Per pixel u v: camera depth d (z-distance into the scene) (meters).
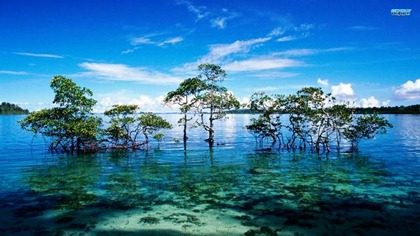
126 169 25.23
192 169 25.14
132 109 37.31
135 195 17.44
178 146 41.75
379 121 32.22
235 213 14.33
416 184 19.30
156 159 30.52
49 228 12.48
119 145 37.91
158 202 16.14
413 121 102.69
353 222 12.98
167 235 11.78
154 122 37.12
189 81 40.34
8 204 15.64
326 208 14.84
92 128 33.59
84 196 17.20
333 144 43.53
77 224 12.92
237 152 35.47
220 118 41.41
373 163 27.28
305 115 34.72
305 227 12.49
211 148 39.41
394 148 37.47
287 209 14.80
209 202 16.09
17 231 12.15
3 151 36.69
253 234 11.85
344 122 33.72
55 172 24.03
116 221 13.32
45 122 32.50
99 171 24.42
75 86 33.47
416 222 12.87
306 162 28.28
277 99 36.25
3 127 86.62
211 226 12.72
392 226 12.47
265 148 38.78
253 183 20.17
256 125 38.00
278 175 22.61
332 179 21.08
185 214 14.23
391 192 17.50
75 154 34.41
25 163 28.36
